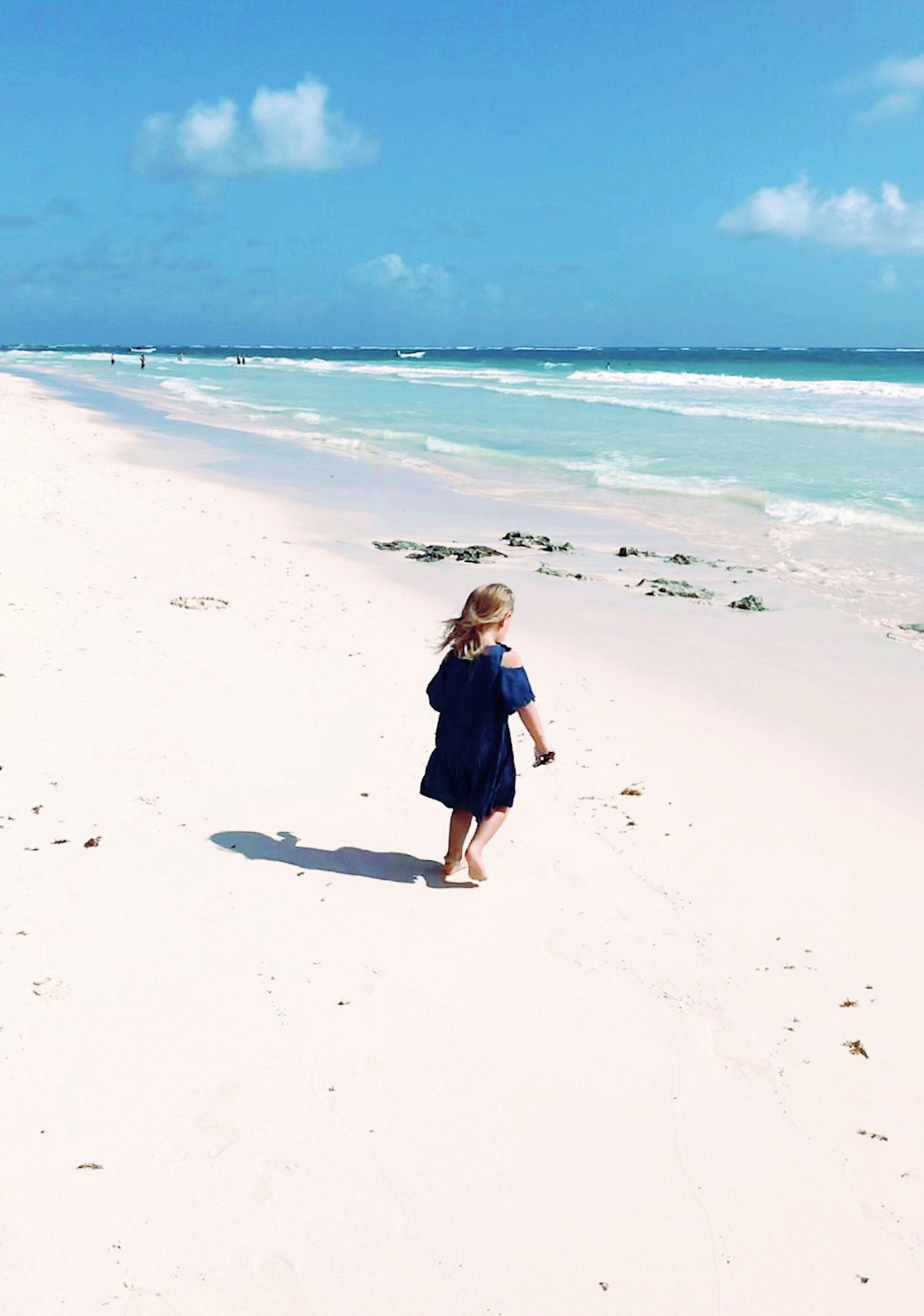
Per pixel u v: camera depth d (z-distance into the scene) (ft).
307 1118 11.16
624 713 25.72
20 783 18.29
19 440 75.77
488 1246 9.81
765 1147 11.34
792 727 25.07
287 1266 9.39
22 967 13.19
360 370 262.67
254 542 44.62
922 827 19.66
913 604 37.86
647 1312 9.30
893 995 14.21
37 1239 9.40
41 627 27.61
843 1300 9.57
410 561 43.45
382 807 18.94
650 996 13.87
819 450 78.79
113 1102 11.09
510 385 179.11
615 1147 11.14
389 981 13.74
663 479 66.95
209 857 16.47
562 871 17.19
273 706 23.34
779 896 16.76
